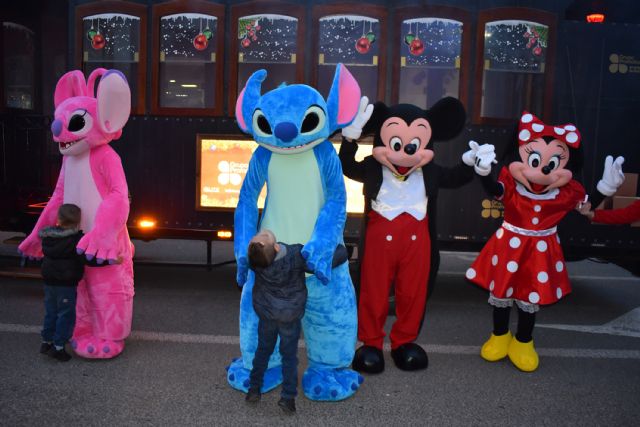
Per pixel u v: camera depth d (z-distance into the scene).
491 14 5.46
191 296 5.98
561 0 5.51
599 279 7.55
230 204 5.75
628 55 5.56
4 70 6.69
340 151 4.07
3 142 6.75
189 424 3.19
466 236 5.65
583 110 5.59
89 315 4.10
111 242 3.80
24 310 5.26
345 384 3.59
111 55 5.75
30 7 6.98
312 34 5.53
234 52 5.62
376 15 5.48
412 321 4.10
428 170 4.03
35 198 6.70
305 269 3.25
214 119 5.70
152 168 5.82
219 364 4.08
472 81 5.52
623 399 3.68
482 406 3.53
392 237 3.94
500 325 4.31
